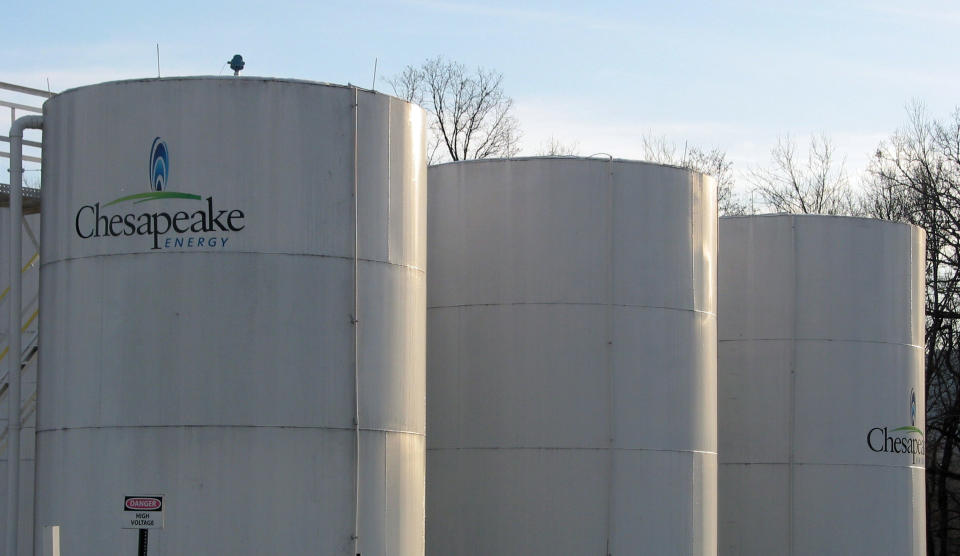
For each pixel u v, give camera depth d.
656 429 25.00
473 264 25.53
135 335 19.48
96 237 19.84
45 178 20.77
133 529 19.22
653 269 25.30
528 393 24.88
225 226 19.56
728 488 30.62
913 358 31.86
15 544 20.98
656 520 24.80
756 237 31.11
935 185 54.41
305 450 19.56
